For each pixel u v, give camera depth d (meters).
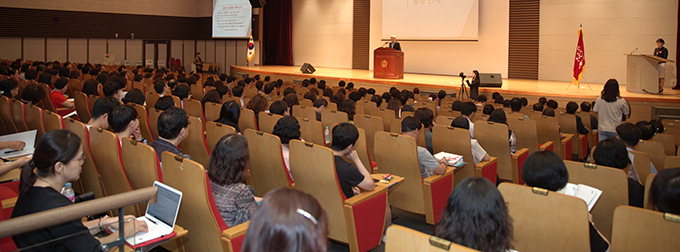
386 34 16.25
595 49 13.23
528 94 11.05
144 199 1.98
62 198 2.22
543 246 2.58
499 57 14.74
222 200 2.77
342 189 3.52
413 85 12.64
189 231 2.94
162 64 21.58
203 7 21.98
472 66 15.22
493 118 5.54
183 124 3.50
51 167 2.26
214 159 2.79
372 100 8.08
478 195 1.81
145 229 2.41
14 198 2.91
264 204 1.30
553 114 7.09
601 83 13.22
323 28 19.00
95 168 3.78
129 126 3.82
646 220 2.21
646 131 5.46
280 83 11.34
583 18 13.34
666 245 2.18
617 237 2.30
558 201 2.49
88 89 7.69
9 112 5.58
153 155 2.96
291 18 19.86
